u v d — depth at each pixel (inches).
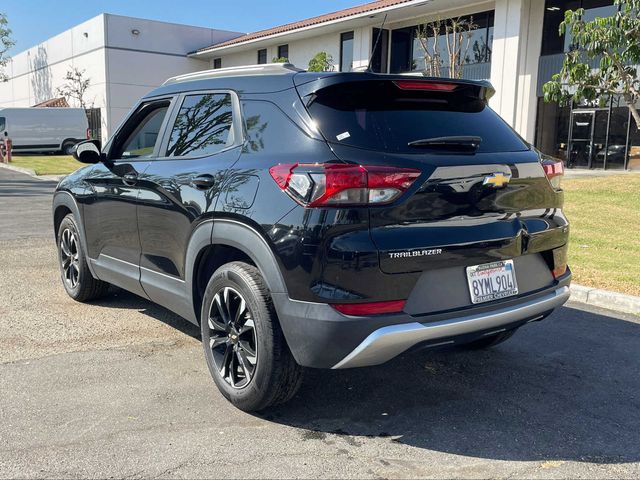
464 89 135.7
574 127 799.7
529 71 769.6
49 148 1192.8
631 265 266.8
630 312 211.8
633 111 453.7
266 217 117.0
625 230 356.8
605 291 222.4
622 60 435.8
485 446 117.9
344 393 141.5
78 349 165.3
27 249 297.0
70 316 194.4
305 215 111.0
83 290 203.8
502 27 772.0
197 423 124.6
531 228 131.9
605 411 134.5
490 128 137.1
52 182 703.7
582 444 119.3
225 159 133.8
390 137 119.0
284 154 119.9
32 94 1754.4
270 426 124.5
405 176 111.7
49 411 128.0
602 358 167.2
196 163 142.3
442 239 115.6
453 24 780.6
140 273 166.2
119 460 109.4
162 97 167.8
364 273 108.7
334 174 108.7
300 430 123.0
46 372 148.9
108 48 1314.0
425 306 115.3
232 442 117.3
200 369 153.3
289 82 128.1
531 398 140.8
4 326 182.5
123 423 123.7
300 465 109.5
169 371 151.5
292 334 114.9
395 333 110.3
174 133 157.1
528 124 779.4
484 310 121.9
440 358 165.6
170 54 1391.5
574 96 464.4
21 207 462.6
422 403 137.1
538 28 759.1
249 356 126.9
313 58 1013.2
